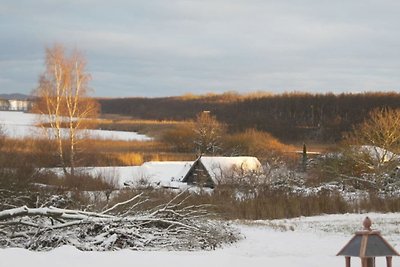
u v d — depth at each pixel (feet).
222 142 289.94
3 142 186.29
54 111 190.80
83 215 65.26
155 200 88.33
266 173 161.79
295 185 159.63
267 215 113.09
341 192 145.28
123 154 245.04
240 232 82.43
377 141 172.76
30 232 65.92
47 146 188.14
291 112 436.76
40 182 116.37
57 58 192.75
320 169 178.81
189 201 104.42
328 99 440.04
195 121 322.34
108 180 144.66
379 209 124.88
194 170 182.91
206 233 68.69
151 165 207.62
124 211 76.59
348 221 104.63
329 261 45.80
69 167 185.26
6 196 81.87
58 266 37.83
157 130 398.42
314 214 119.03
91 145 205.26
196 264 40.37
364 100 432.25
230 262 41.78
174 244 65.05
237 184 144.25
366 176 168.35
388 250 30.04
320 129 394.32
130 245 63.46
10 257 39.40
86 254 42.50
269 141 289.33
